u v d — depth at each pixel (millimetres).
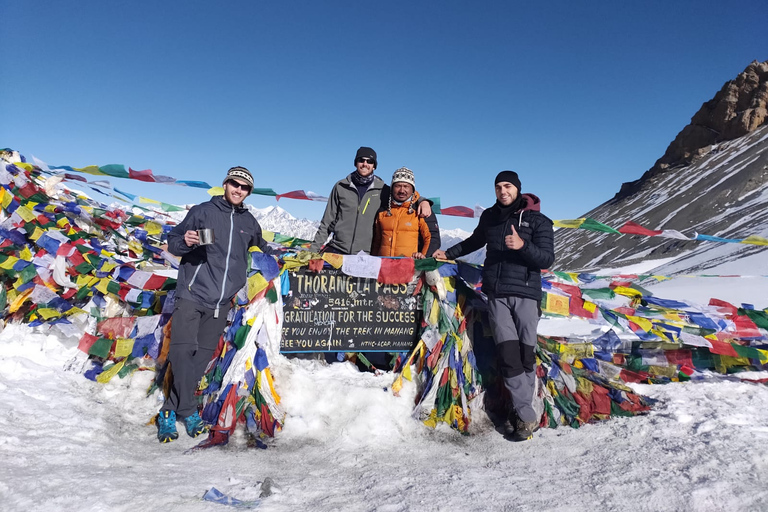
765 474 3012
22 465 2842
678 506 2701
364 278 4641
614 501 2793
